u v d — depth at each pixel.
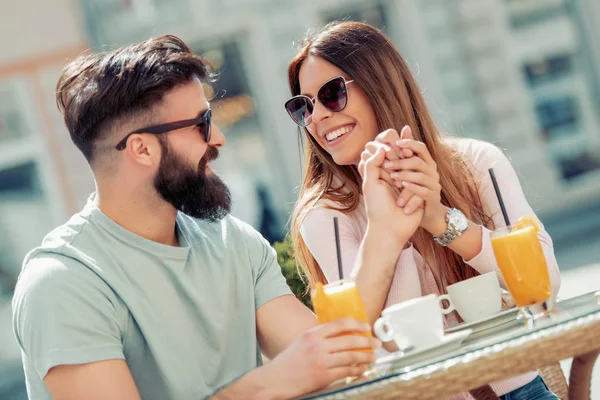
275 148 12.71
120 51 2.86
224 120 12.58
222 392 2.50
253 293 2.99
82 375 2.58
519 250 2.58
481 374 2.16
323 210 3.40
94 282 2.69
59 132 12.11
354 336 2.41
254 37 12.73
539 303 2.58
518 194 3.37
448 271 3.21
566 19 13.83
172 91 2.80
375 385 2.17
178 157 2.81
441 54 13.45
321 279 3.43
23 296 2.67
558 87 13.80
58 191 12.10
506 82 13.64
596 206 13.30
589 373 2.62
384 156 2.89
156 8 12.49
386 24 13.30
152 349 2.74
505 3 13.66
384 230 2.88
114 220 2.81
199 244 2.93
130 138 2.78
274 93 12.73
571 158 13.87
